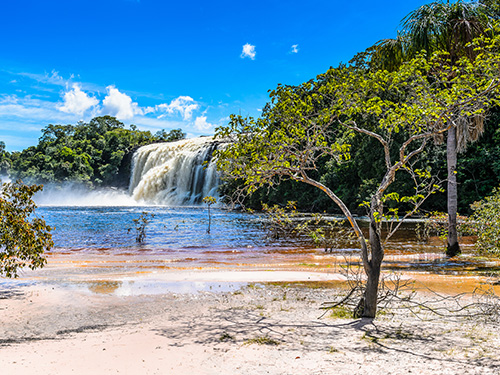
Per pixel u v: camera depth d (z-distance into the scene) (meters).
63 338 6.63
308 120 7.79
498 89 7.94
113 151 113.19
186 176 69.81
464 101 7.64
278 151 7.66
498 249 12.76
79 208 63.09
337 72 8.17
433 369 4.84
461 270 13.16
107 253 18.61
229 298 9.81
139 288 10.98
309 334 6.59
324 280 11.97
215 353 5.64
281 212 12.83
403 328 6.89
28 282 11.77
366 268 7.76
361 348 5.77
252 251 18.95
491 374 4.62
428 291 10.14
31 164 116.56
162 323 7.59
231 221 36.94
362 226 30.14
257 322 7.52
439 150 35.88
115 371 4.98
